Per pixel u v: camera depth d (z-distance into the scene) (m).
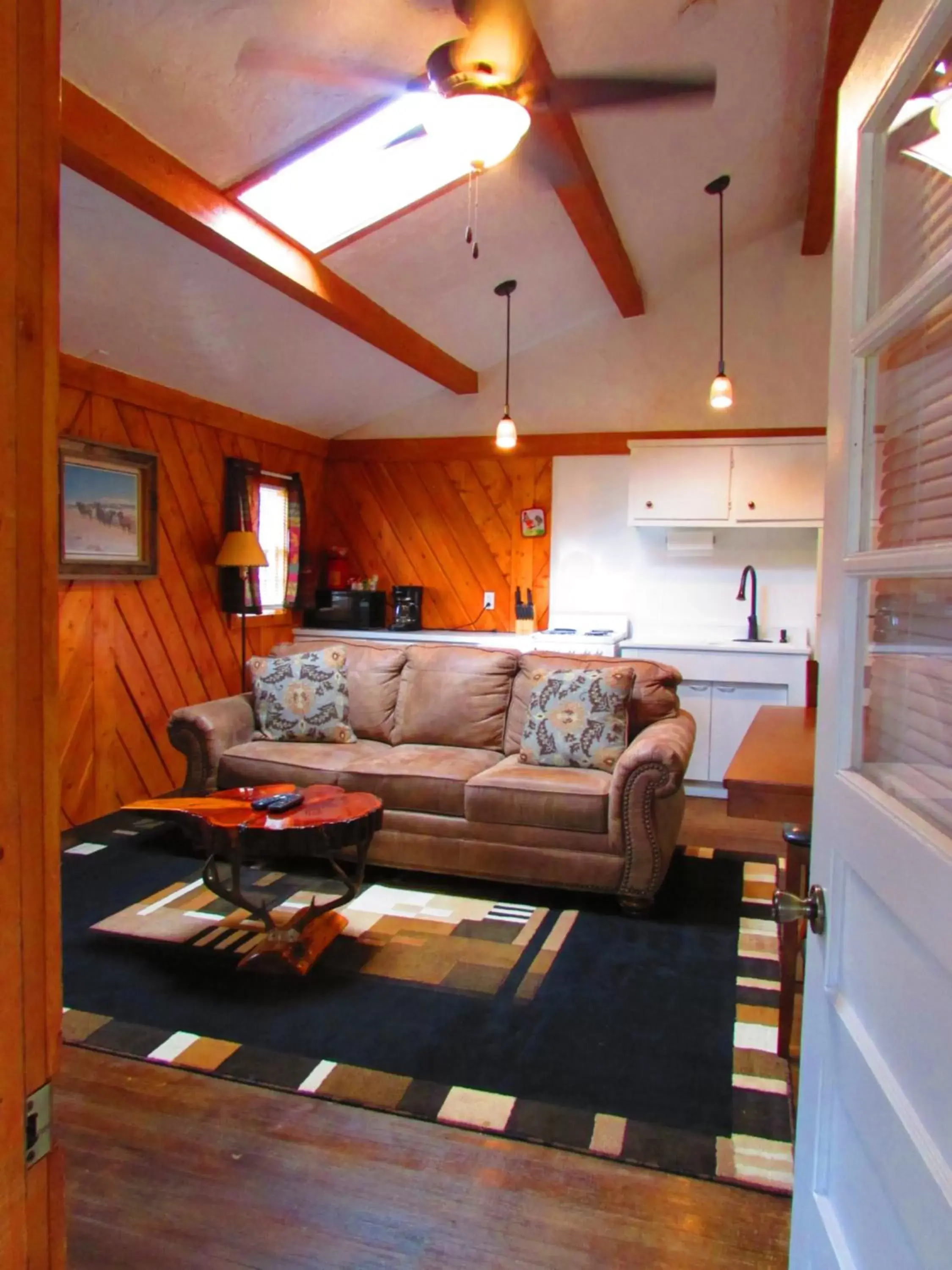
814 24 3.03
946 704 0.80
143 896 3.38
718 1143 1.98
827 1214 1.03
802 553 5.22
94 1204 1.80
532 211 3.84
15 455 0.56
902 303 0.85
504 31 2.06
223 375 4.53
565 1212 1.78
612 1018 2.52
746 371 5.20
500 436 4.70
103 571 4.12
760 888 3.54
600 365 5.46
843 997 1.01
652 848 3.20
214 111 2.66
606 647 5.04
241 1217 1.77
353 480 6.04
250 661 4.40
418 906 3.33
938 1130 0.72
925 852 0.76
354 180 3.25
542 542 5.66
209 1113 2.09
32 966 0.59
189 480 4.75
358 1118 2.07
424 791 3.54
